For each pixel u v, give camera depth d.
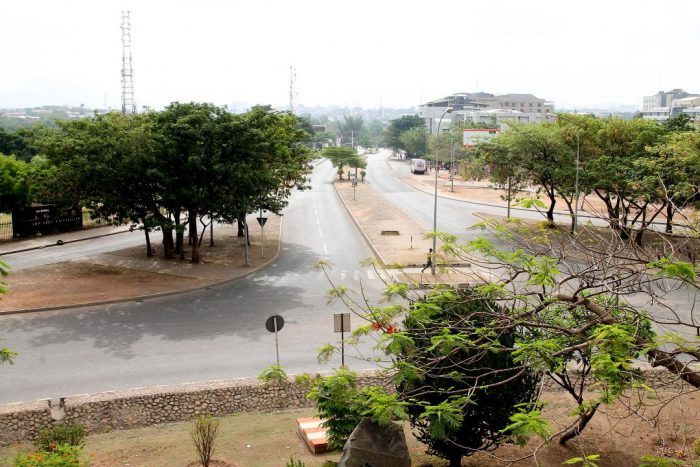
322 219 54.53
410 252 39.03
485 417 12.72
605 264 10.48
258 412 18.44
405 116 180.12
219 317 26.50
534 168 41.97
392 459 11.37
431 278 31.36
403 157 167.38
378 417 9.40
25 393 18.94
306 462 14.55
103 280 32.09
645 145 38.66
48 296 28.95
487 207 62.03
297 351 22.31
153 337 23.98
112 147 30.83
